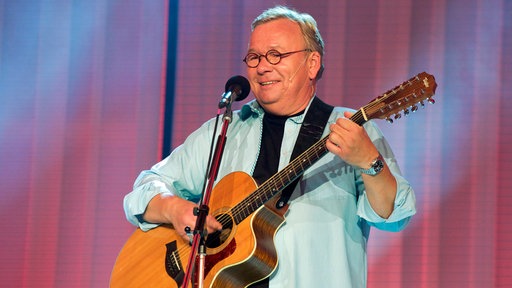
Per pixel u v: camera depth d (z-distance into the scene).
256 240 7.18
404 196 6.78
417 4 12.12
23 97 13.12
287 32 7.50
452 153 11.85
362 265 7.17
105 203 12.88
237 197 7.43
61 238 12.91
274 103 7.51
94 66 13.05
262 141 7.69
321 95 12.27
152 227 7.98
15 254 12.95
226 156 7.81
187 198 8.27
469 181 11.78
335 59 12.29
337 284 6.99
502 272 11.62
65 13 13.17
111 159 12.91
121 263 7.97
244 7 12.70
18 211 13.00
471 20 11.97
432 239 11.78
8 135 13.10
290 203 7.18
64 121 13.05
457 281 11.70
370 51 12.22
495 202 11.71
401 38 12.15
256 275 7.17
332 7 12.35
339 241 7.05
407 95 6.62
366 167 6.57
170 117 12.81
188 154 8.09
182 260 7.63
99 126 12.98
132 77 12.95
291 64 7.45
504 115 11.80
